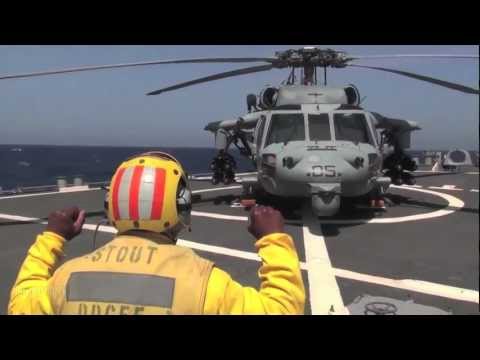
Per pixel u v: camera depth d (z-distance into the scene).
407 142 11.23
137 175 1.62
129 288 1.45
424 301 4.60
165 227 1.62
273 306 1.54
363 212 9.87
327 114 9.66
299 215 9.53
